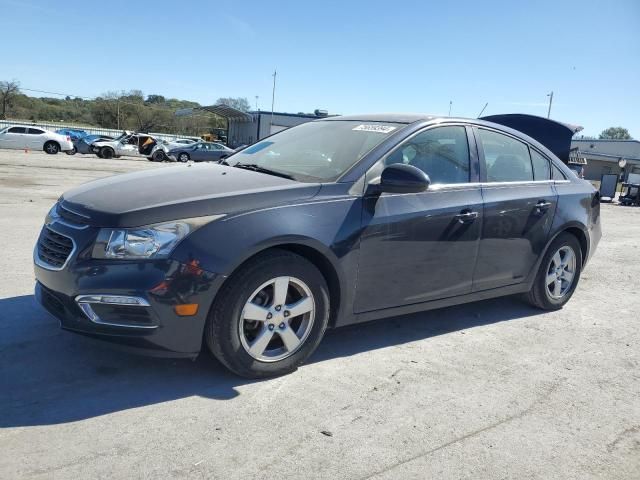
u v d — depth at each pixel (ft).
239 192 10.78
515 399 11.19
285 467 8.38
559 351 13.99
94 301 9.60
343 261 11.49
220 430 9.20
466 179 14.03
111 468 8.02
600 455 9.46
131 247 9.66
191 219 10.02
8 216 26.71
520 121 38.29
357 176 12.03
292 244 10.82
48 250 10.66
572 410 10.94
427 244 12.87
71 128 191.01
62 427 8.94
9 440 8.48
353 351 12.91
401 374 11.87
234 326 10.35
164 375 10.94
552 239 16.17
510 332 15.08
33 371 10.71
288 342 11.16
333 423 9.70
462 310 16.70
